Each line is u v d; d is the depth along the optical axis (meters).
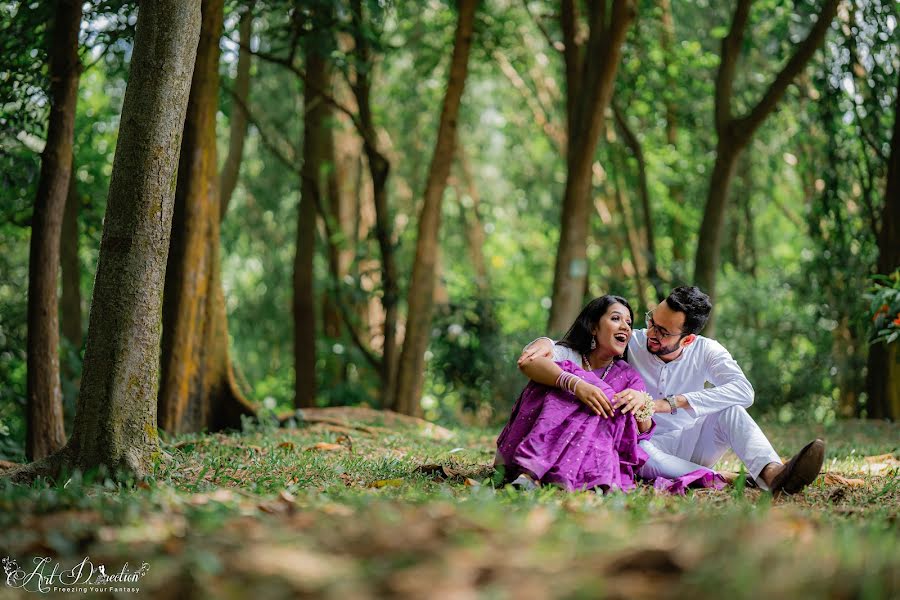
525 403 5.47
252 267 23.23
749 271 19.52
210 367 10.05
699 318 5.79
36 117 9.10
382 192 14.91
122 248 5.58
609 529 3.24
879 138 13.19
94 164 14.29
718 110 13.33
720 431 5.76
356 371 19.00
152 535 3.29
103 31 8.95
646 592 2.40
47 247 8.48
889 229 12.48
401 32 17.28
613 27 12.31
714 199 13.42
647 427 5.56
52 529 3.45
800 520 3.58
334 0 10.97
